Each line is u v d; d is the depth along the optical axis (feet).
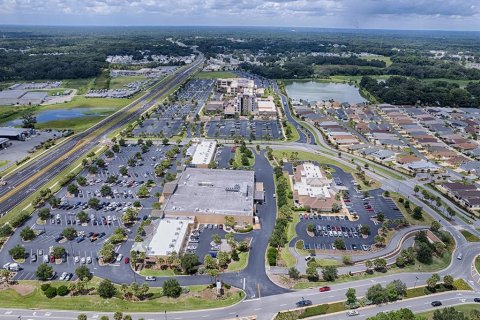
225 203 594.65
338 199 633.20
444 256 496.23
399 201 636.89
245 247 504.84
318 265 473.26
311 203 609.01
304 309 399.24
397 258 479.41
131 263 475.72
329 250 506.07
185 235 520.83
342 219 583.17
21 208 607.37
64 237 532.73
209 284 439.63
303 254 496.23
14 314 393.91
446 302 413.59
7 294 422.00
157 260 472.44
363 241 528.22
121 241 522.47
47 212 573.74
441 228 563.07
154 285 437.58
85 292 425.28
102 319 371.97
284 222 554.46
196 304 407.44
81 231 546.67
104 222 570.05
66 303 407.85
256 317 389.60
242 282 442.91
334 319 387.55
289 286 436.76
